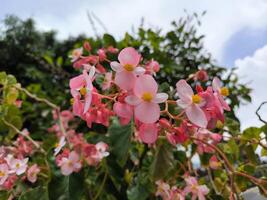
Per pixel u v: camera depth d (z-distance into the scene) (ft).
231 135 0.70
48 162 0.56
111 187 0.60
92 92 0.46
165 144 0.52
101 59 0.63
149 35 1.20
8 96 0.81
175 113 0.50
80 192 0.54
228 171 0.56
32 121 1.45
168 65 1.15
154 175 0.51
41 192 0.56
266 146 0.61
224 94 0.48
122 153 0.51
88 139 0.64
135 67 0.43
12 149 0.71
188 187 0.59
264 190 0.54
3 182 0.59
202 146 0.61
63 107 1.25
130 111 0.43
